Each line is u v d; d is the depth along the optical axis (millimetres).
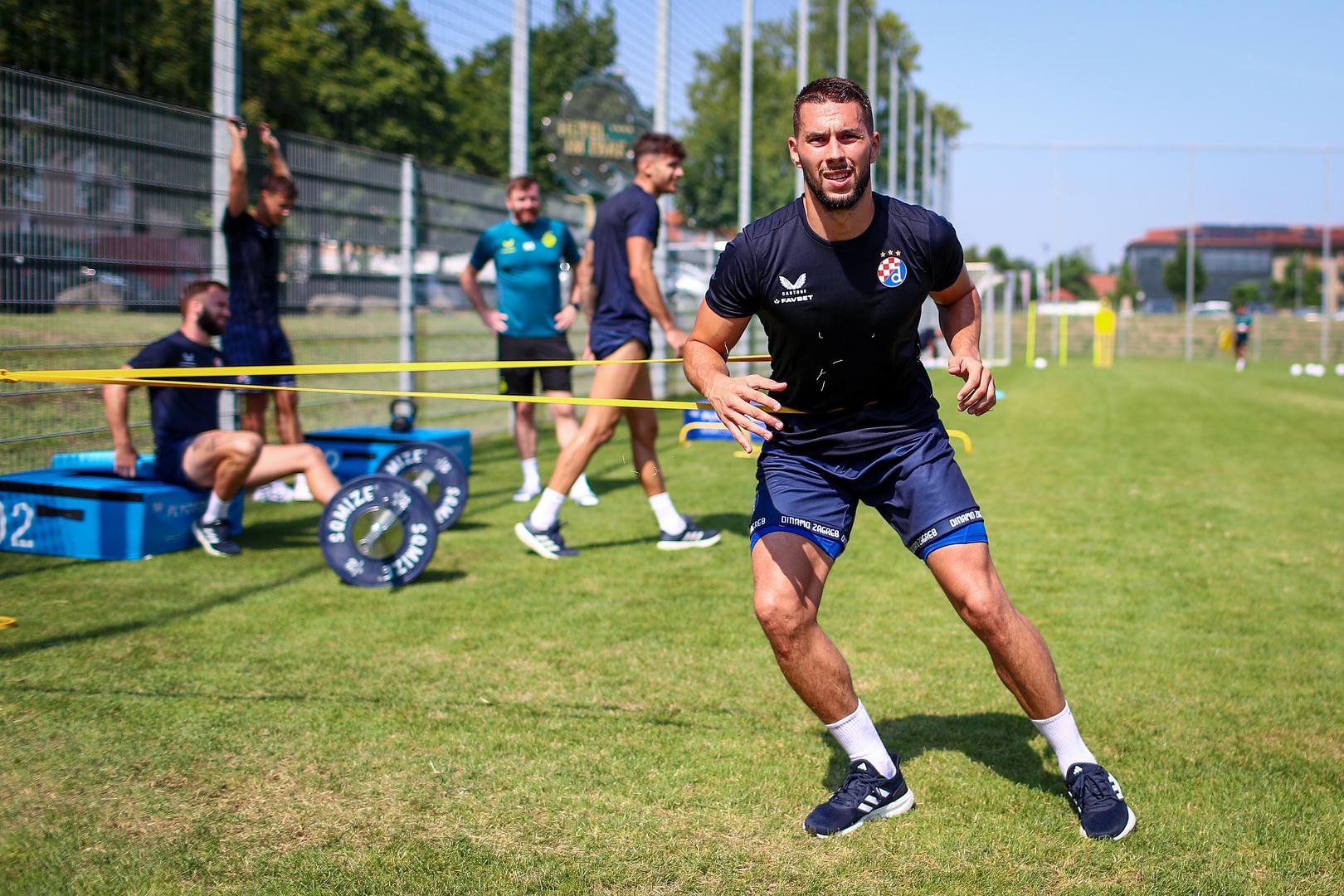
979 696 3473
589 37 11359
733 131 16484
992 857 2445
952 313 2717
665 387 13602
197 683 3471
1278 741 3135
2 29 5715
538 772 2867
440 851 2449
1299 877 2361
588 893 2285
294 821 2584
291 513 6512
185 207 6520
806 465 2688
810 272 2477
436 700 3367
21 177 5500
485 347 10602
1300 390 18906
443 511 6016
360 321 8461
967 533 2564
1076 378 21891
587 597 4645
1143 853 2467
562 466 5418
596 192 11641
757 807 2684
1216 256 80375
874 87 20000
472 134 10914
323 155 7824
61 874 2326
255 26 7941
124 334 6176
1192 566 5406
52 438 5871
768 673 3668
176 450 5309
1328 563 5480
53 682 3443
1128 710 3369
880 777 2615
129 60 6383
